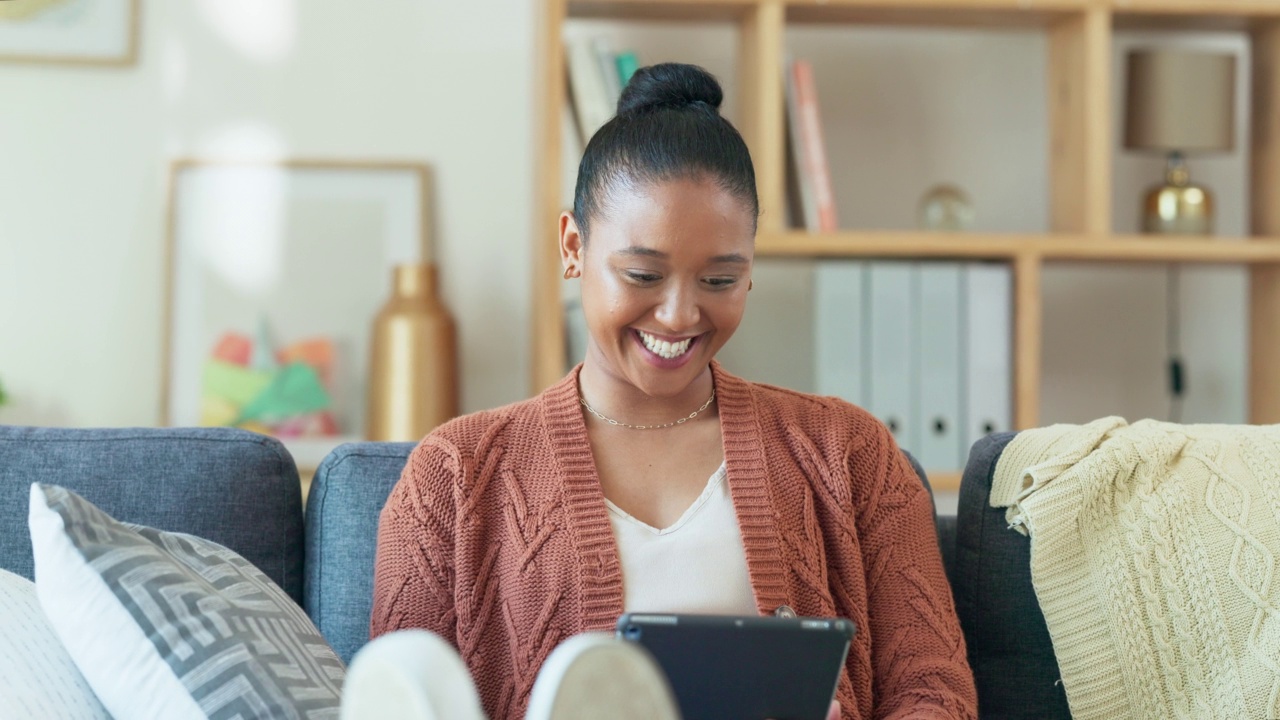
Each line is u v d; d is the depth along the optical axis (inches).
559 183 101.0
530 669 49.1
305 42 111.6
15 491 54.1
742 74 110.1
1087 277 118.5
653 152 47.7
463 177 112.9
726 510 50.8
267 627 44.8
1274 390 111.6
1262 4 107.5
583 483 50.6
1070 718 56.9
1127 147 110.1
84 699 43.3
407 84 112.5
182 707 41.8
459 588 50.3
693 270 47.4
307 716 42.0
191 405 109.3
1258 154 113.6
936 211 110.3
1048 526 55.4
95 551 43.0
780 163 103.1
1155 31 116.3
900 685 49.3
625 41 112.3
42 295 109.2
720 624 38.0
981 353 105.4
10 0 107.8
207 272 110.0
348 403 111.0
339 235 111.3
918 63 117.0
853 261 105.3
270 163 110.9
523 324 113.3
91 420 109.5
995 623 57.4
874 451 54.0
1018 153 117.9
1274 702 52.1
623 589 48.9
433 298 107.4
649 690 28.6
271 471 56.4
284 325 110.6
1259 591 53.5
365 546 55.9
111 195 109.8
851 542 51.8
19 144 109.0
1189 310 119.4
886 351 104.8
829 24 111.6
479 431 52.7
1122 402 119.0
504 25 113.3
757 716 38.6
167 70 110.3
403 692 26.8
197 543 48.4
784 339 115.3
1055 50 112.4
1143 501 55.2
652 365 48.8
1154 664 53.9
